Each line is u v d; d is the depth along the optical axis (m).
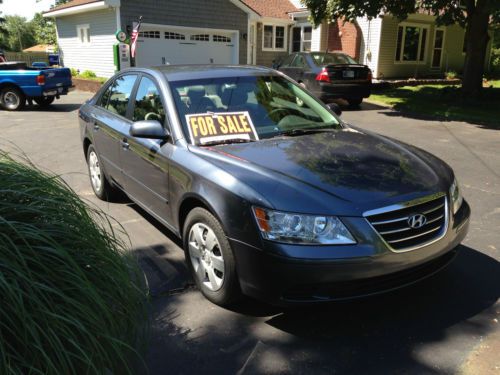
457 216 3.33
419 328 3.06
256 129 3.95
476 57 14.98
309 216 2.77
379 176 3.15
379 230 2.84
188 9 19.88
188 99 4.01
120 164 4.76
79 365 1.86
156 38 19.33
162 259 4.06
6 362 1.62
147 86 4.45
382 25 20.30
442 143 8.97
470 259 4.01
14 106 13.96
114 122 4.86
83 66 21.75
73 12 20.62
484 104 14.12
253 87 4.37
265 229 2.81
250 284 2.95
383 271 2.82
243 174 3.09
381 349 2.86
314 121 4.31
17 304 1.65
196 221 3.35
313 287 2.79
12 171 2.16
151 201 4.18
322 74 13.12
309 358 2.79
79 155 8.07
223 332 3.04
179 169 3.53
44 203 2.09
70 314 1.83
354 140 3.88
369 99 15.89
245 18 22.00
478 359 2.76
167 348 2.88
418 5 13.25
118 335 2.12
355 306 3.31
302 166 3.22
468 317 3.18
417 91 18.03
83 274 1.91
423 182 3.17
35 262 1.80
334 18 14.43
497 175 6.68
